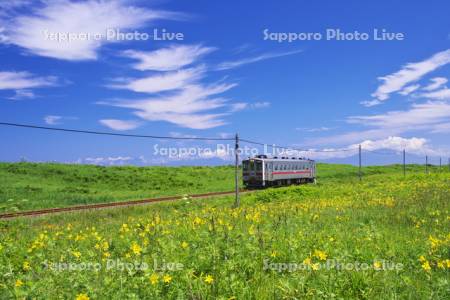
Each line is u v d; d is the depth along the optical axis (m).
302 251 8.20
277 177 47.72
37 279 7.00
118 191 45.34
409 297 6.22
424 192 24.88
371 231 10.73
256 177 45.00
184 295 5.76
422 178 45.38
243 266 7.18
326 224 12.86
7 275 7.12
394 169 95.62
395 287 6.44
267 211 17.64
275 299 5.90
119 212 24.12
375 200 21.64
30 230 16.53
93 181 51.28
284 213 15.03
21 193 36.66
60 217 22.30
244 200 28.77
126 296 5.70
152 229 10.96
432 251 8.64
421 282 6.96
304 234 9.91
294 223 12.16
